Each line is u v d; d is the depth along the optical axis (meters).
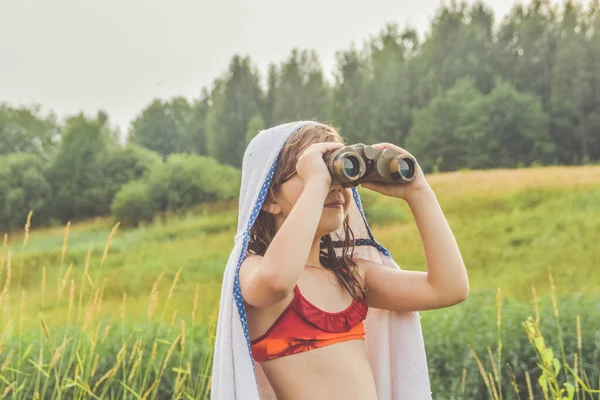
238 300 1.64
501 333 5.50
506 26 31.09
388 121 31.69
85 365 4.94
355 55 34.50
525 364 5.27
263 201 1.75
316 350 1.67
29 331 5.67
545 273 12.23
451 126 26.33
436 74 31.28
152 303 3.86
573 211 14.62
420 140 26.94
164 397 4.98
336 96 33.88
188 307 10.30
